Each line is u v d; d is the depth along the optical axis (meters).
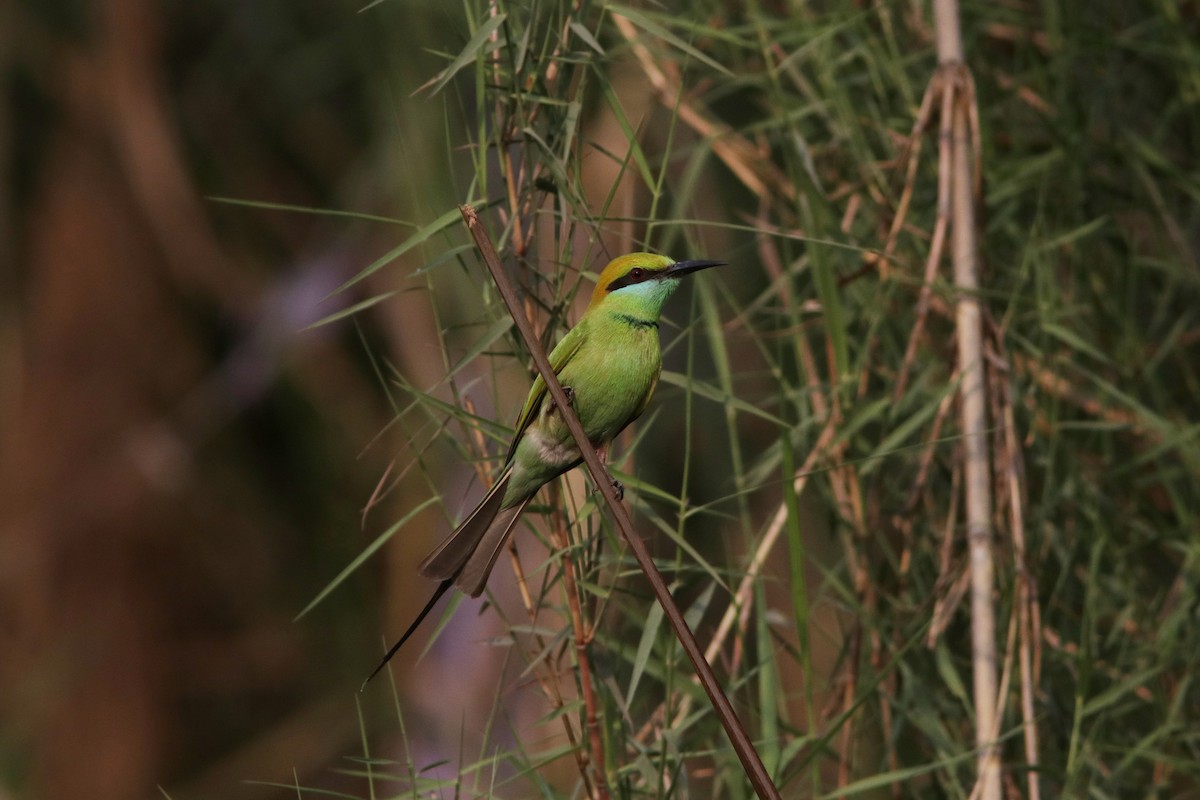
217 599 17.66
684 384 7.57
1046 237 10.48
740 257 13.57
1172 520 10.58
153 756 17.22
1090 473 10.12
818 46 10.42
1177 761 8.90
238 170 17.66
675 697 8.83
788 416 10.27
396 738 14.97
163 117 17.27
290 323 17.05
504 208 7.71
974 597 8.59
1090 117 10.98
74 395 17.61
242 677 17.42
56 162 17.72
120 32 17.17
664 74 10.59
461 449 7.66
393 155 14.44
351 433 17.27
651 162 11.61
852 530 9.22
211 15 17.42
